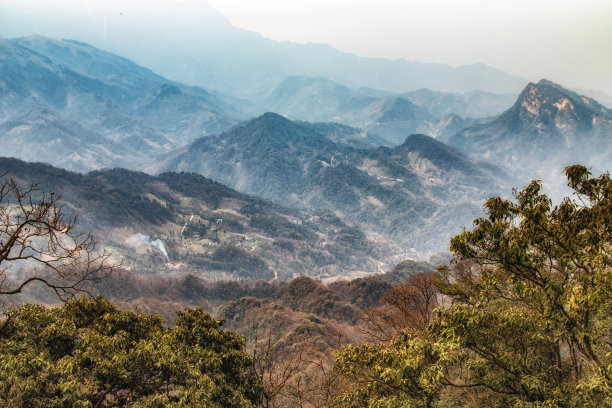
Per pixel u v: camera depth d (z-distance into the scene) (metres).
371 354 14.13
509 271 11.67
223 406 15.37
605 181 10.53
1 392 12.79
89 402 13.27
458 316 12.73
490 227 11.72
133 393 15.06
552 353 14.46
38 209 11.98
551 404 10.98
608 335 12.11
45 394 13.41
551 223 10.88
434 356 13.22
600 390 10.36
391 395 13.01
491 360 12.80
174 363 15.53
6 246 11.55
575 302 10.20
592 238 9.99
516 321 12.11
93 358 14.64
